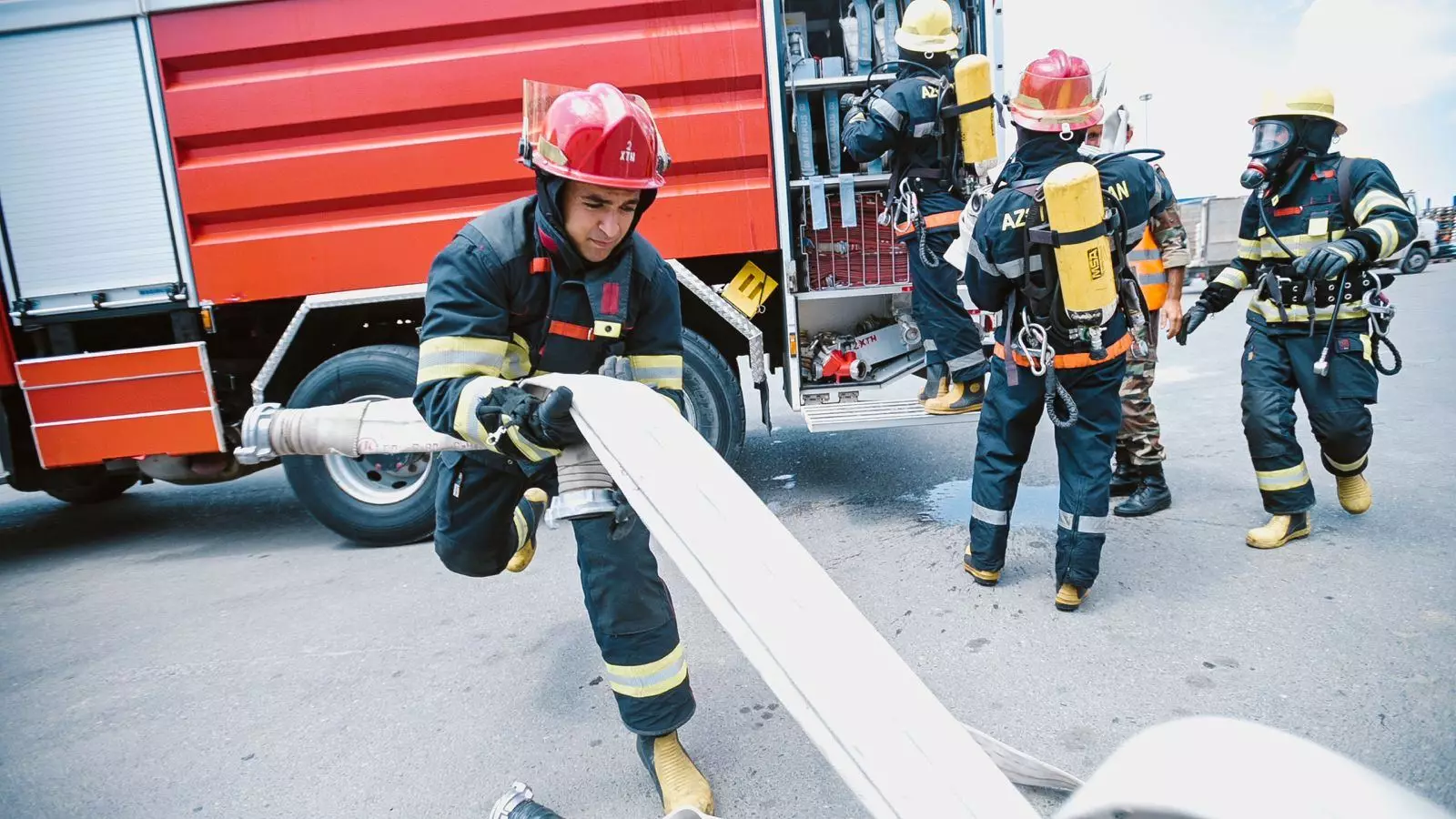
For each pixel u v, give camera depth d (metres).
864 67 4.00
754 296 4.09
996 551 3.00
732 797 1.99
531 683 2.62
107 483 5.79
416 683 2.68
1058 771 1.56
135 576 4.08
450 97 3.82
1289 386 3.21
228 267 3.96
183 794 2.20
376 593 3.50
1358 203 2.97
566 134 1.58
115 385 4.01
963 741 1.05
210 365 4.07
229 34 3.77
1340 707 2.14
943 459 4.98
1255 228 3.22
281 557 4.18
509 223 1.73
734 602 1.18
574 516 1.58
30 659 3.14
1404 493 3.62
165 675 2.90
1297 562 3.02
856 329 4.36
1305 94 2.96
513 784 2.11
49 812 2.15
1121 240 2.70
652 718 1.89
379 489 4.14
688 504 1.31
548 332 1.79
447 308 1.70
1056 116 2.70
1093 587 2.97
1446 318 9.12
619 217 1.67
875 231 4.07
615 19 3.81
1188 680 2.34
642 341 1.89
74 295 3.97
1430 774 1.86
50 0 3.74
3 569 4.44
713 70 3.85
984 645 2.62
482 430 1.59
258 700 2.66
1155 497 3.64
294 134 3.88
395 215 3.95
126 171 3.88
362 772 2.23
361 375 3.95
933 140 3.68
